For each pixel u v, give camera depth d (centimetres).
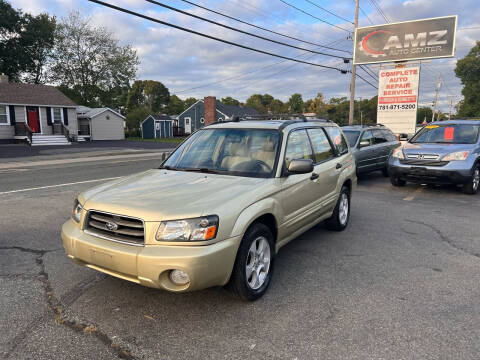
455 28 2061
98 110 4147
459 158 853
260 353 263
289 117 520
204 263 279
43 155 2028
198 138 463
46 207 716
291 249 493
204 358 257
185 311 322
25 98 3131
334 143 562
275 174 382
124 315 314
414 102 2145
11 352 262
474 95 6450
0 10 4031
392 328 296
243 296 327
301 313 320
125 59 5144
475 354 262
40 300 340
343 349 268
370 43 2361
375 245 511
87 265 318
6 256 454
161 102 9288
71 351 264
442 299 348
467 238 545
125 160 1781
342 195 570
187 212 289
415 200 829
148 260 277
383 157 1169
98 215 317
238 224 307
